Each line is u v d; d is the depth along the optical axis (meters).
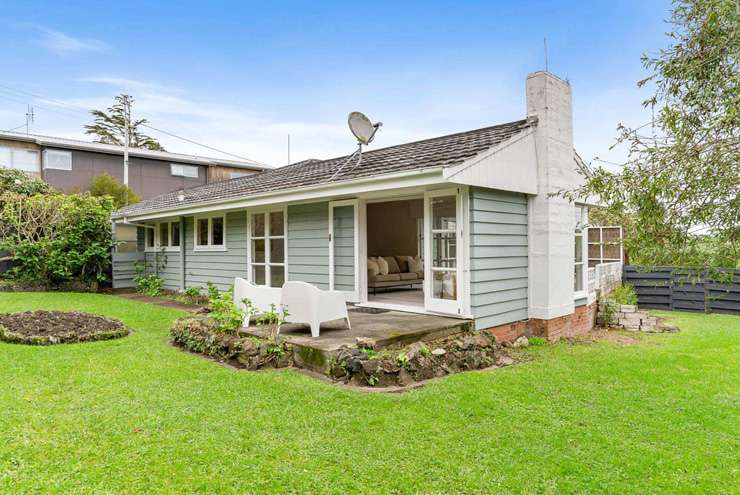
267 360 5.48
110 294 13.50
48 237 13.85
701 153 3.38
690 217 3.37
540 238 7.70
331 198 8.34
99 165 24.83
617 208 3.79
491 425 3.82
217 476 2.96
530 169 7.57
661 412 4.22
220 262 11.67
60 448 3.29
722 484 2.97
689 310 11.31
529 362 6.19
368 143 8.30
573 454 3.33
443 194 7.07
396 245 12.74
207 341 6.09
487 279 6.98
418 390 4.69
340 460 3.18
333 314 6.07
